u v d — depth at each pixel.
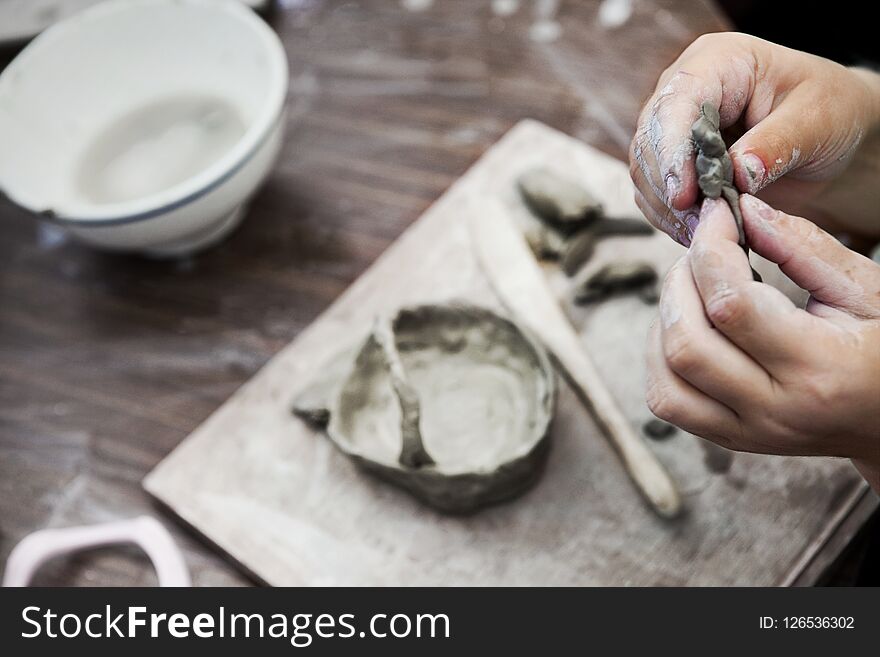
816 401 0.56
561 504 0.82
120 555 0.86
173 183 1.02
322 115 1.14
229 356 0.97
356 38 1.21
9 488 0.91
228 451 0.89
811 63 0.69
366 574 0.81
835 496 0.80
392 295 0.97
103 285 1.04
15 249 1.08
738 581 0.77
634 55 1.14
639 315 0.93
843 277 0.58
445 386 0.87
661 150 0.63
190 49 1.09
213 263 1.04
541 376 0.83
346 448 0.82
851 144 0.71
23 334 1.01
